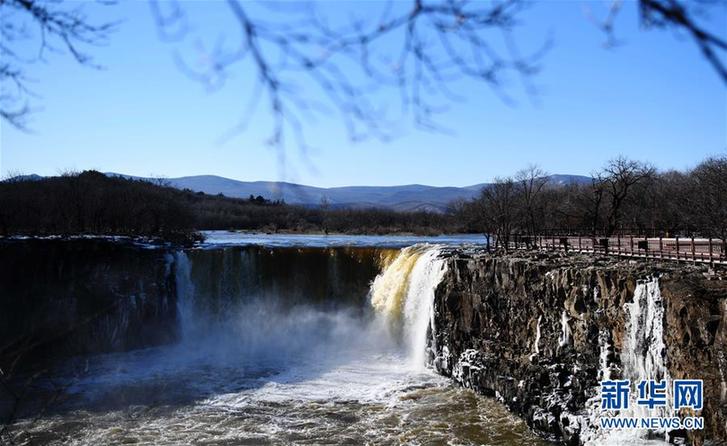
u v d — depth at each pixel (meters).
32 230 51.78
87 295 37.91
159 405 27.03
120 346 37.81
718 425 16.44
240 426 24.69
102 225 56.56
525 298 27.22
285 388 30.02
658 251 27.41
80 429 23.67
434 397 28.22
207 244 47.44
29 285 37.94
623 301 21.27
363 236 69.75
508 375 26.67
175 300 40.81
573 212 66.31
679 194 59.12
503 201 56.69
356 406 27.16
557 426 22.84
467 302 31.38
